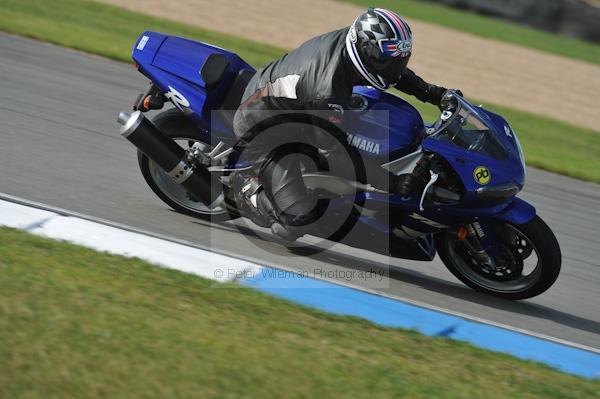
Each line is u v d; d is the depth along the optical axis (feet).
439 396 42.73
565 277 71.97
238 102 64.39
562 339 57.67
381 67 55.93
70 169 75.41
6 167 72.43
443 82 157.89
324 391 41.14
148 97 66.69
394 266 68.49
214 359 42.42
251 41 163.22
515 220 59.00
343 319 52.42
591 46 238.27
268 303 52.60
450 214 59.31
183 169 64.03
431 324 55.36
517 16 254.68
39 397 36.96
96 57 120.47
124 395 38.01
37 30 128.88
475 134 59.16
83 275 50.98
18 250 53.47
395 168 58.34
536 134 129.70
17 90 96.48
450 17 244.42
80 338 42.01
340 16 210.38
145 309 47.34
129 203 70.03
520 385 46.44
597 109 158.40
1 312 42.98
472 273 63.82
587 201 96.37
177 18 175.83
